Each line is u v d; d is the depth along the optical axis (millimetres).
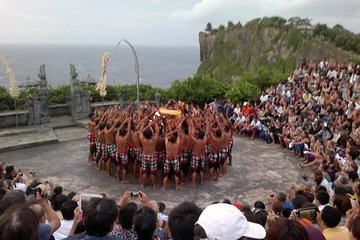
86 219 3441
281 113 17047
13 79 16641
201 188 11266
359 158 10969
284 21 64188
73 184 11383
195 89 22500
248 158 14328
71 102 18594
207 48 79750
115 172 12141
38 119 17422
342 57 48719
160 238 5094
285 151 15297
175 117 12461
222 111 19281
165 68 172000
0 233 2559
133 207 4715
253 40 66125
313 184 9047
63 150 14781
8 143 14852
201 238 2854
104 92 17109
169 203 10148
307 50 54438
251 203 10352
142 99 22188
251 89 22766
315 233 4066
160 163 11219
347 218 6199
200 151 11000
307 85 20438
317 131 14617
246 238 2893
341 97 17609
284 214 6605
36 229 2666
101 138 11867
